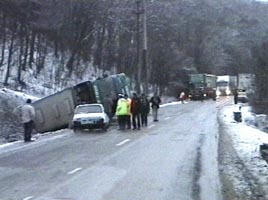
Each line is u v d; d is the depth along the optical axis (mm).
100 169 16656
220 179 14688
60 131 34594
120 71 82625
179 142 25188
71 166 17422
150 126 36312
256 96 48062
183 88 102000
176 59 107250
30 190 13156
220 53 146125
